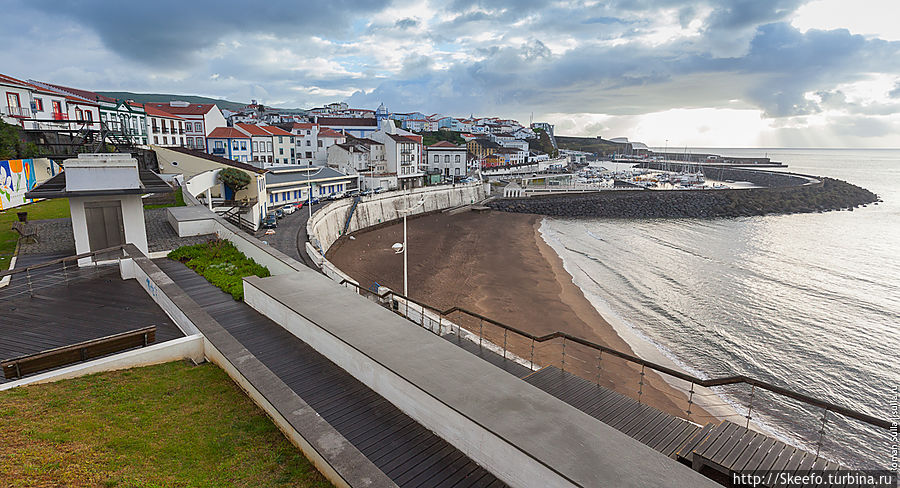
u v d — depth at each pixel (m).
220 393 9.92
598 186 120.25
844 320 34.38
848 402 23.52
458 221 78.19
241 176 50.03
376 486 6.75
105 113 53.81
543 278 43.78
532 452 7.22
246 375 9.81
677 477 6.79
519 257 52.56
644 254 56.66
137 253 17.31
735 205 99.38
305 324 12.50
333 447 7.60
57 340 12.10
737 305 37.44
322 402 9.97
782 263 52.22
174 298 13.70
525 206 96.00
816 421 21.31
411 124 172.12
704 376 25.48
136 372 10.45
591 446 7.44
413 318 20.83
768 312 35.88
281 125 111.31
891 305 37.78
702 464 7.62
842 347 29.75
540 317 33.22
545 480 7.00
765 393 23.83
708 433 8.55
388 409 9.79
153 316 13.98
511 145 170.50
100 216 18.41
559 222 84.81
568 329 31.12
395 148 96.69
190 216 24.80
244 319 14.16
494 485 7.70
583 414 8.39
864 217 91.38
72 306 14.41
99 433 7.94
